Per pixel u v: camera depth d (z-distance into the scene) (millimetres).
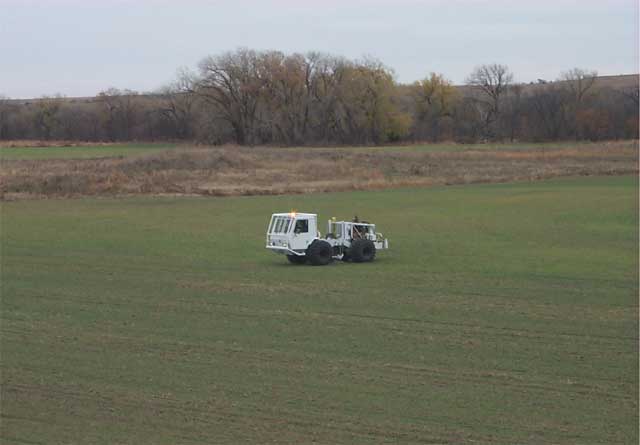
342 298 61625
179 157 186125
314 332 51125
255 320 54562
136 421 35344
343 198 146250
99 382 40844
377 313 56469
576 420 35188
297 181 175250
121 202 141375
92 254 85562
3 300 62062
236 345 48031
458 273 72438
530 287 65688
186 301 61156
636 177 184500
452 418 35406
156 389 39594
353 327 52344
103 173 167750
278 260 80625
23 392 39344
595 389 39312
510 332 50812
